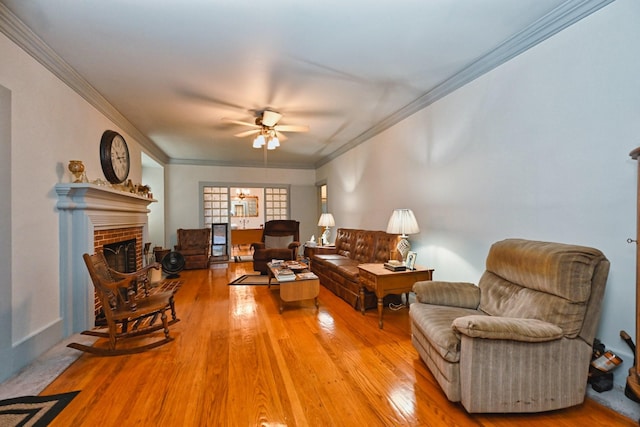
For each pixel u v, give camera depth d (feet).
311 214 26.27
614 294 5.87
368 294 11.21
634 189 5.54
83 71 8.86
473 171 9.05
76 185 8.23
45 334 7.63
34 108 7.35
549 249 5.71
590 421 5.06
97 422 5.07
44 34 7.03
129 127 13.71
